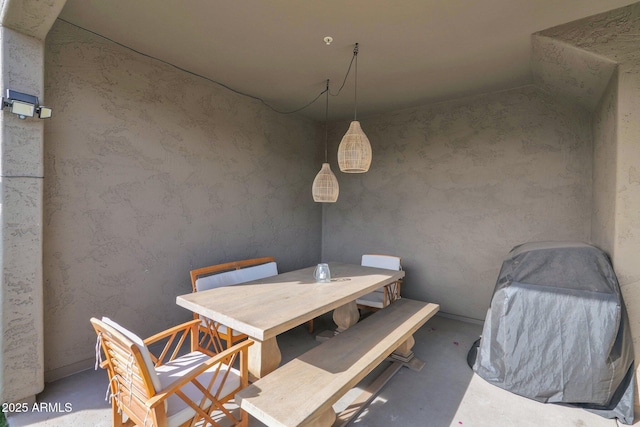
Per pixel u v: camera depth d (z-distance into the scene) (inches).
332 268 131.0
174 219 123.4
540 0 80.5
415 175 169.8
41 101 80.8
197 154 131.2
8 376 78.0
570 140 129.8
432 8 84.0
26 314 80.4
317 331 137.9
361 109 173.9
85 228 99.3
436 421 80.0
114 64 104.7
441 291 161.3
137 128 111.3
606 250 97.5
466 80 133.2
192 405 57.7
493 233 147.3
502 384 94.4
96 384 92.8
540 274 96.2
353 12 86.3
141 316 114.0
